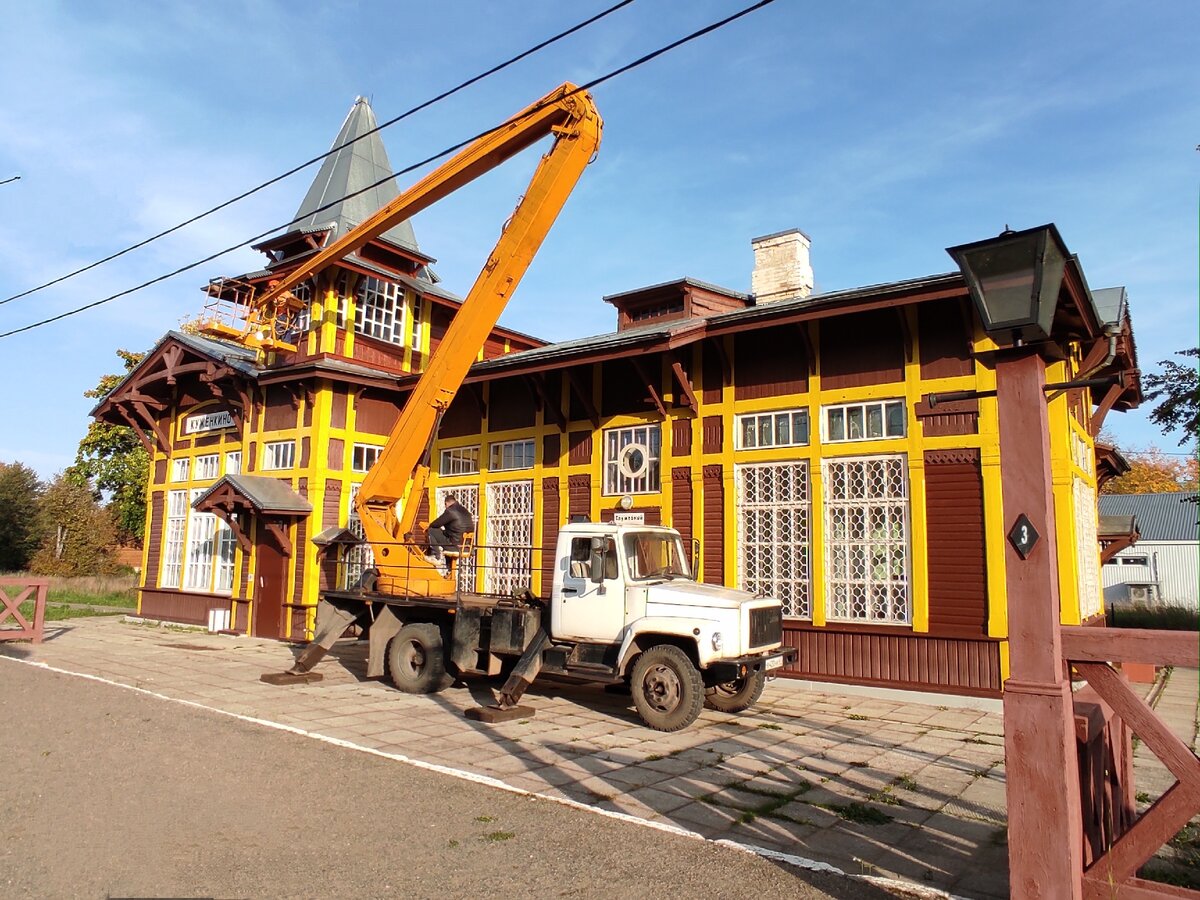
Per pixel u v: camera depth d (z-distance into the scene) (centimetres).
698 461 1349
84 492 4003
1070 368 1172
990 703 1042
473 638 1108
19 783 666
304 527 1741
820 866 511
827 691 1169
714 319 1268
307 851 526
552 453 1564
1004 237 396
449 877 489
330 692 1141
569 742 855
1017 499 399
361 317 1867
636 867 508
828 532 1209
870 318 1208
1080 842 389
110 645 1609
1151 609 2452
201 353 1931
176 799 629
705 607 940
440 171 1195
